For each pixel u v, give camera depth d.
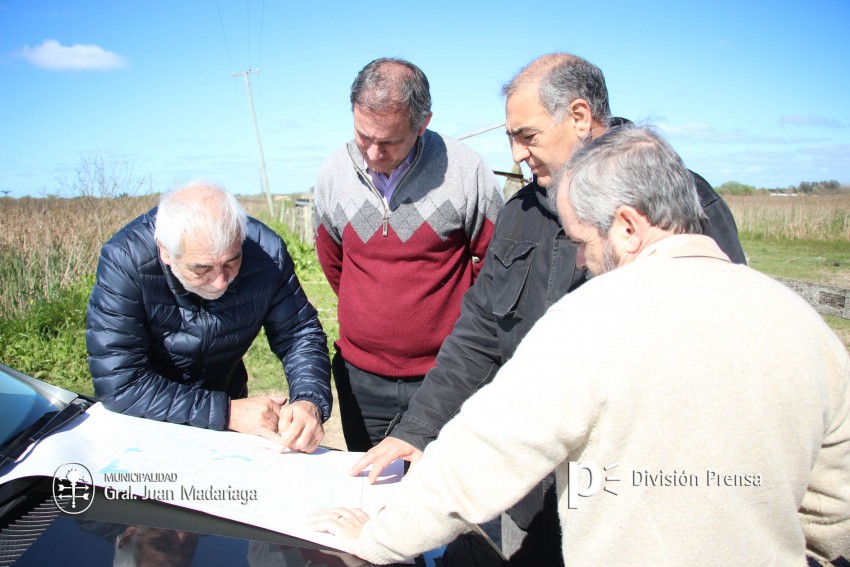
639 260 1.18
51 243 8.12
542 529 1.88
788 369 1.09
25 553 1.24
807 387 1.10
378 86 2.26
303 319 2.32
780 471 1.10
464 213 2.62
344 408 2.92
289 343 2.31
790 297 1.16
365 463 1.67
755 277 1.17
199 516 1.38
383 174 2.58
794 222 18.66
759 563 1.12
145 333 1.99
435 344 2.69
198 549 1.28
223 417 1.87
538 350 1.12
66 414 1.76
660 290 1.10
